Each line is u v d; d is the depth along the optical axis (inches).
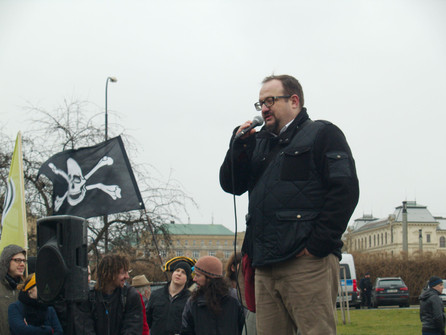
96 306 220.7
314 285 137.4
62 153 389.7
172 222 815.7
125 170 382.6
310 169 140.8
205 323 226.8
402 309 1210.6
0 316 250.2
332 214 135.3
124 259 226.2
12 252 258.4
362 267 1724.9
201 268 229.6
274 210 141.3
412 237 4279.0
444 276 1662.2
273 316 145.7
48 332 239.3
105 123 797.9
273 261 139.6
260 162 149.9
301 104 151.9
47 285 168.7
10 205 328.8
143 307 238.2
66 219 171.0
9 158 766.5
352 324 818.2
